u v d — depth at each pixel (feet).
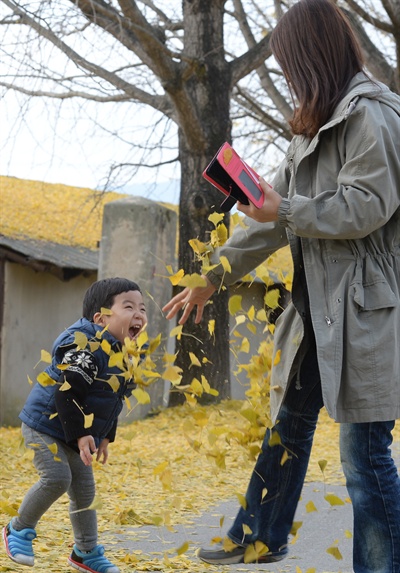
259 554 10.48
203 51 44.88
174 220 47.19
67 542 15.71
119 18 37.45
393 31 45.47
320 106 9.98
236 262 11.23
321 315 9.80
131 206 44.62
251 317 10.75
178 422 39.91
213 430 10.39
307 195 10.21
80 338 10.53
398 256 10.03
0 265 51.90
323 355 9.59
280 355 10.44
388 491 9.97
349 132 9.73
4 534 12.85
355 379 9.59
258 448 10.49
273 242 11.12
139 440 34.68
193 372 43.91
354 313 9.66
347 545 16.34
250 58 45.83
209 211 44.06
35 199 66.13
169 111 45.27
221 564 11.23
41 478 12.55
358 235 9.51
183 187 44.91
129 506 19.88
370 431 9.91
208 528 17.71
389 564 9.94
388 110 9.82
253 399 10.86
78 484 12.98
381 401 9.53
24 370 53.62
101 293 12.92
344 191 9.52
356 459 10.04
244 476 24.73
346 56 10.14
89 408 12.42
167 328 45.65
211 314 43.98
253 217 9.82
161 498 21.22
